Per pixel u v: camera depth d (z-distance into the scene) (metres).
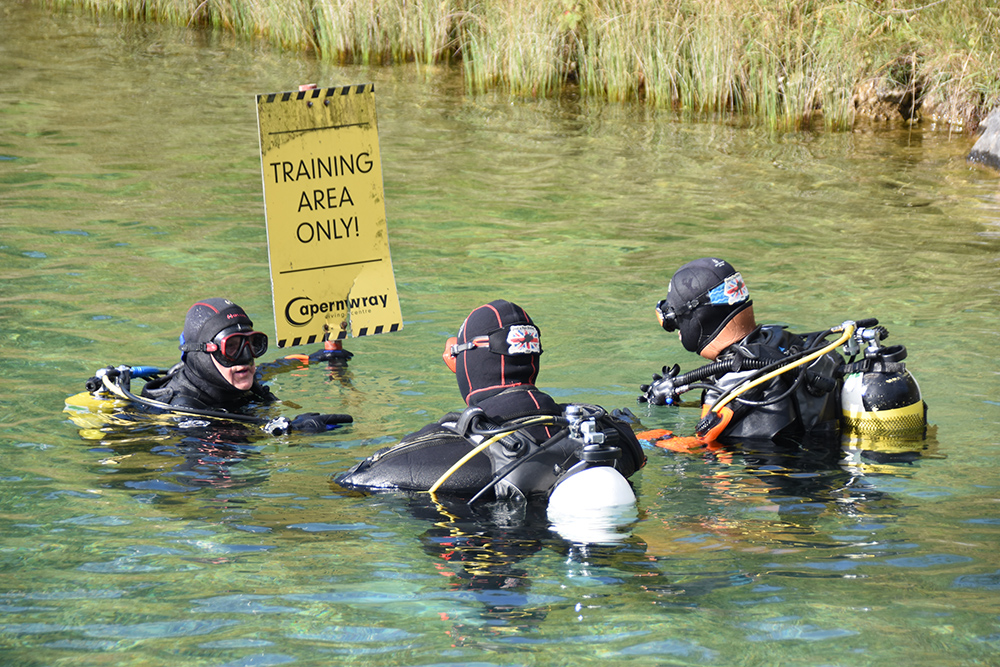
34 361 12.45
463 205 21.75
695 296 10.59
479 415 8.39
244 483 9.05
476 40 37.16
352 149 11.92
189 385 11.33
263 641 6.20
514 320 8.80
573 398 11.63
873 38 33.84
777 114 32.91
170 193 21.56
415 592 6.87
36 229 18.50
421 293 15.93
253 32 43.50
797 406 10.34
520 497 8.12
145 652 6.07
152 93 32.34
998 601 6.65
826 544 7.65
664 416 11.23
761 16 33.78
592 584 6.98
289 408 11.46
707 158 27.11
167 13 46.22
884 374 10.30
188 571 7.21
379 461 8.80
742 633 6.25
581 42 36.09
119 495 8.73
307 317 11.95
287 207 11.69
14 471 9.27
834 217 21.14
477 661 5.95
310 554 7.49
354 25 38.94
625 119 32.25
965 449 9.80
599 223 20.45
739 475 9.22
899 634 6.21
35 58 37.31
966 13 34.06
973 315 14.51
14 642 6.19
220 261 17.16
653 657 5.98
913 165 26.75
